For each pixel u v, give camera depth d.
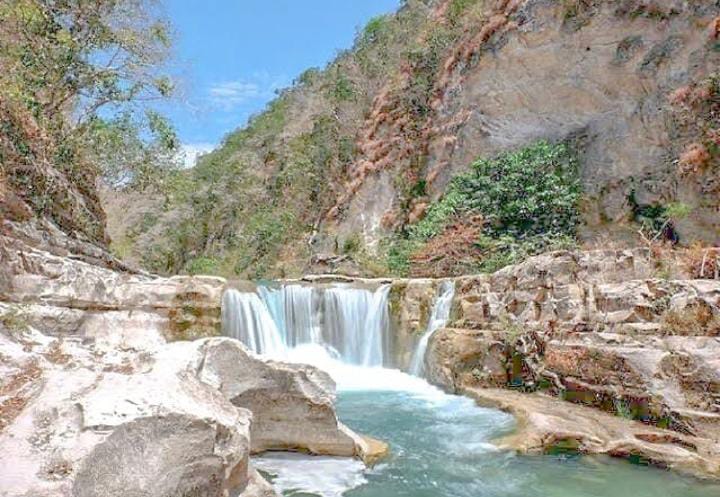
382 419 8.08
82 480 2.94
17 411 3.62
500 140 19.34
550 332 8.91
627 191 15.94
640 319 7.75
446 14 23.83
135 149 12.88
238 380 5.76
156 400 3.82
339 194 26.31
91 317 8.23
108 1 11.84
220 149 42.72
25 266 7.58
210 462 3.78
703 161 13.45
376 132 24.84
